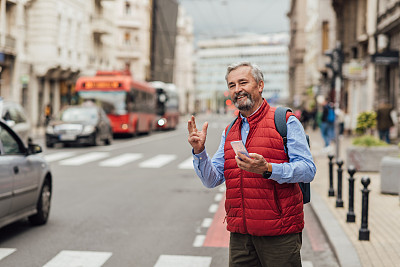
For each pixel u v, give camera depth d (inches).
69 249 272.2
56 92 1790.1
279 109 145.3
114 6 2349.9
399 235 287.0
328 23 1956.2
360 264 232.1
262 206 141.3
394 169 435.2
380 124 809.5
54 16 1626.5
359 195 432.8
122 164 693.3
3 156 282.7
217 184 155.8
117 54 2891.2
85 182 524.1
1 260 250.5
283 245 142.8
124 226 328.5
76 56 1866.4
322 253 269.1
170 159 764.6
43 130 1493.6
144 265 245.3
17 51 1498.5
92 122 961.5
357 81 1373.0
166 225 332.8
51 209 381.1
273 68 6614.2
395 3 991.6
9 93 1467.8
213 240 295.0
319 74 2226.9
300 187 151.1
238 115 149.6
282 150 142.5
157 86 1726.1
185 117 4114.2
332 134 823.7
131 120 1272.1
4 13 1401.3
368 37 1221.7
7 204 278.7
